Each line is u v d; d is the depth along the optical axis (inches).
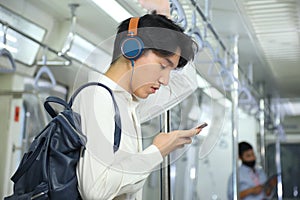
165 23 44.6
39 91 144.3
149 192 94.6
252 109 211.2
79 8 105.8
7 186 135.5
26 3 105.3
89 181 40.4
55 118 45.2
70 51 125.3
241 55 164.1
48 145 43.7
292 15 121.6
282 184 260.8
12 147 139.3
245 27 131.0
